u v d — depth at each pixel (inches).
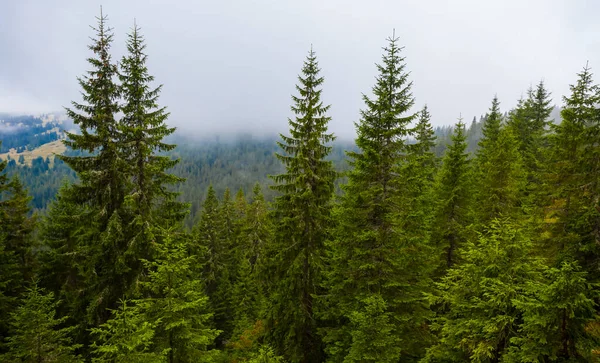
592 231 550.3
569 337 334.6
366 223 630.5
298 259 670.5
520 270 389.7
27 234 1013.2
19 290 933.2
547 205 684.1
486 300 396.2
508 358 344.2
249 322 1136.8
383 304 472.7
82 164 616.4
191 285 475.2
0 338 697.0
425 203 708.7
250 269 1317.7
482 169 1000.2
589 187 568.1
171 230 602.5
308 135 670.5
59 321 502.3
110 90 621.0
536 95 1342.3
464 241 864.3
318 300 665.6
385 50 589.6
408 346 573.9
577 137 597.6
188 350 466.0
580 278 315.6
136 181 653.9
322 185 684.7
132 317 409.1
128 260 640.4
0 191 777.6
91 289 648.4
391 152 595.5
